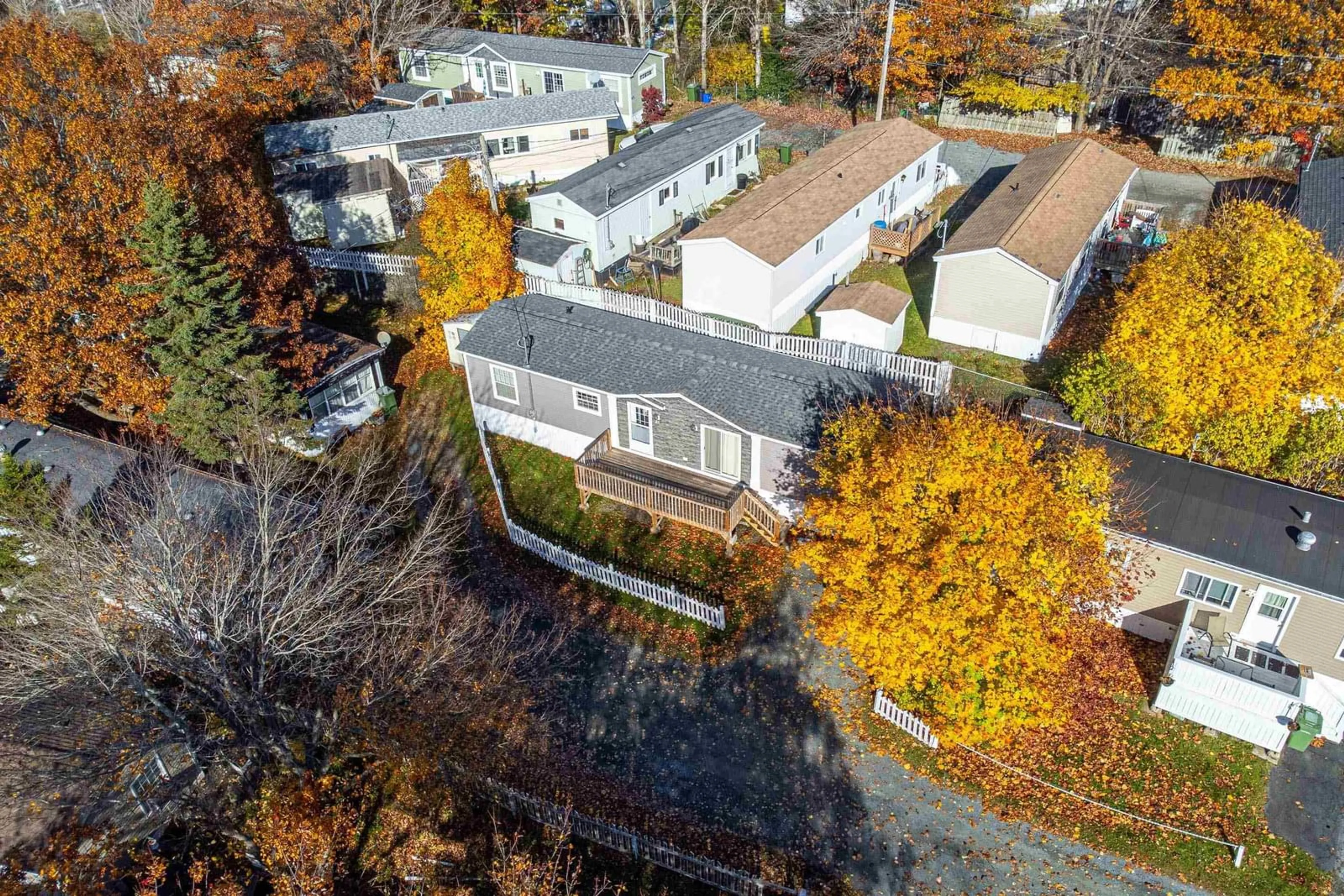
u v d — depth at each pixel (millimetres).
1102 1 48031
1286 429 25406
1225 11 41125
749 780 21031
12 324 27938
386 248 44500
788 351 32594
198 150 33438
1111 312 31859
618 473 28172
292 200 43188
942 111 51875
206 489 25859
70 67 32500
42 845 17828
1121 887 18578
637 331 30781
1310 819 19734
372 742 20375
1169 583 22672
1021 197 35906
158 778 20438
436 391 35312
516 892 16859
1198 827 19594
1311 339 25453
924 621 18859
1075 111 48406
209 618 19156
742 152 47344
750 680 23328
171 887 19547
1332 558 21281
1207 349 25328
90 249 28969
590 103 50594
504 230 35469
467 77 58750
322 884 17484
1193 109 41969
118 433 32719
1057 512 18906
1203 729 21656
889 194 40250
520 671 23547
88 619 17359
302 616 19016
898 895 18547
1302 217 33031
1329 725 22000
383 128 47906
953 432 19422
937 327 34125
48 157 28672
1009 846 19391
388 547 23969
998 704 19484
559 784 21016
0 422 30250
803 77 56688
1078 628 22234
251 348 29844
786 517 27328
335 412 33031
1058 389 29781
